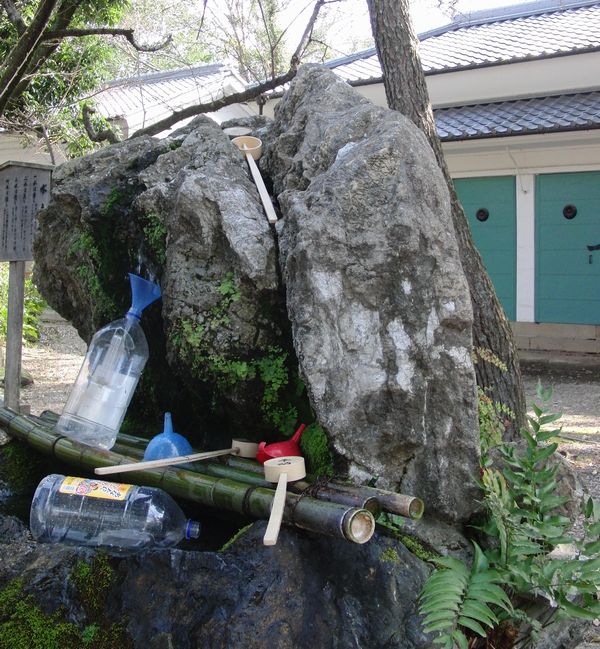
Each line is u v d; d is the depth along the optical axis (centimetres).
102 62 1186
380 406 276
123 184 378
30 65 829
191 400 364
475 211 1134
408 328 276
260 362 310
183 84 1435
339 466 280
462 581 253
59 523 293
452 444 281
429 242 276
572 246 1082
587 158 1048
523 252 1110
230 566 247
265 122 439
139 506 288
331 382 272
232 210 311
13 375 439
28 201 427
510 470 286
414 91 504
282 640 231
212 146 356
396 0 505
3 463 388
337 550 254
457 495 281
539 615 281
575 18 1258
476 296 459
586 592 257
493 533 276
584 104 1025
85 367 357
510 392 456
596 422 739
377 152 281
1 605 253
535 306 1114
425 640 243
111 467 291
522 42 1149
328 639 239
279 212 332
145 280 352
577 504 318
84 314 454
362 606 247
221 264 314
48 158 1325
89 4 970
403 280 275
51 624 248
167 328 329
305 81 367
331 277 274
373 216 278
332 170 290
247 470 303
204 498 288
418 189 281
